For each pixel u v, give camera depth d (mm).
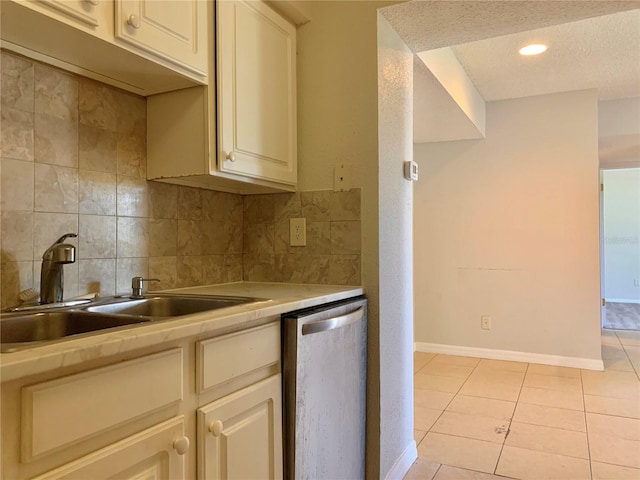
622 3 1749
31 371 663
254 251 2045
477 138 3971
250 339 1156
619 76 3311
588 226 3623
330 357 1472
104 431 790
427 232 4191
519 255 3846
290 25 1896
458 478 1965
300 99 1955
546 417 2615
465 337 4051
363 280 1816
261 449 1190
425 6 1776
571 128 3658
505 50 2836
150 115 1570
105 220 1445
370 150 1816
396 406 1952
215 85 1478
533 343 3803
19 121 1211
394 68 1977
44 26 1048
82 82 1376
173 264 1699
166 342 916
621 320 5781
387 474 1843
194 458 984
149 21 1233
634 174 7715
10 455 662
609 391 3055
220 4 1483
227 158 1503
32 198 1241
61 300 1263
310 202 1927
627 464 2068
